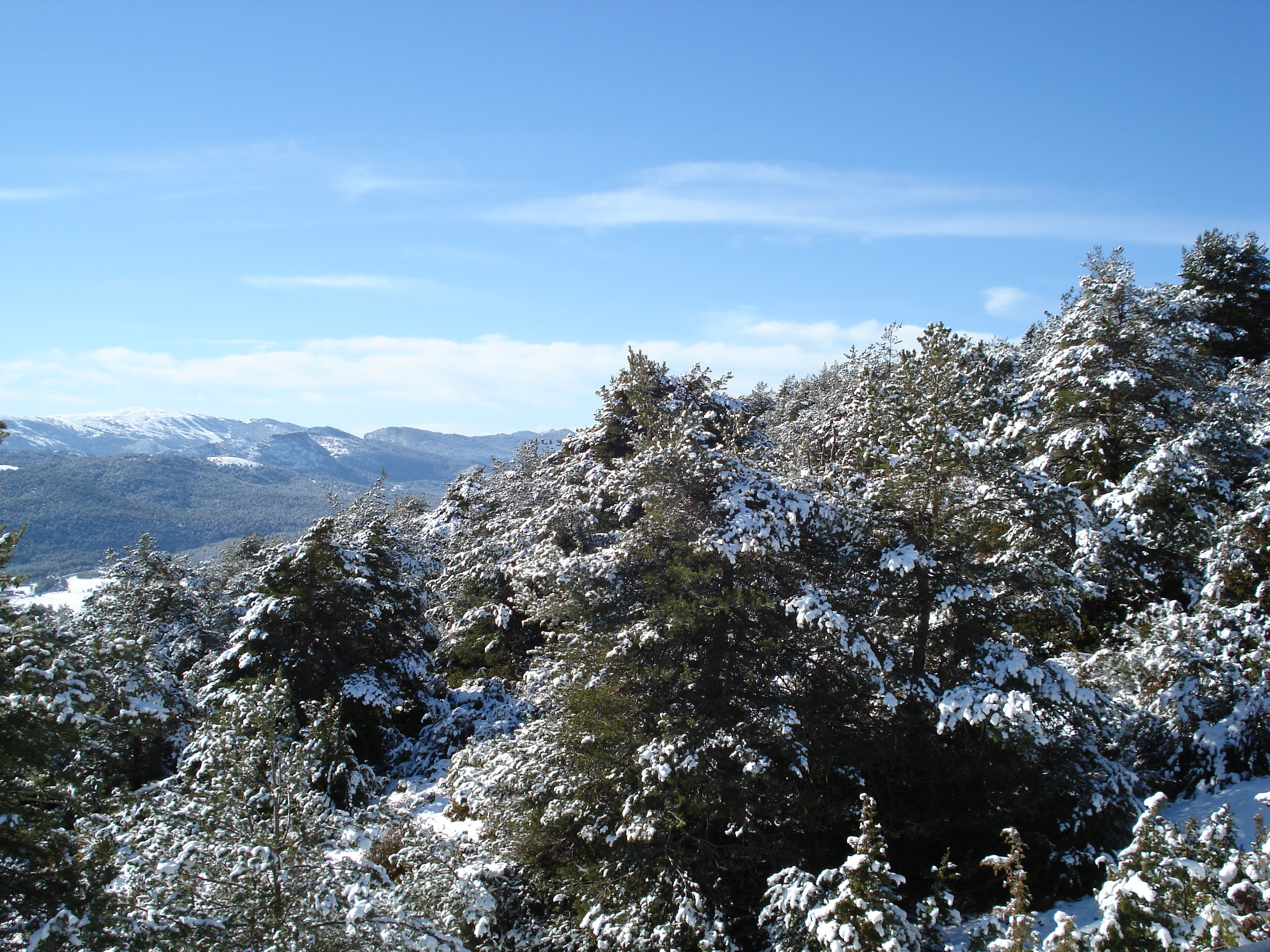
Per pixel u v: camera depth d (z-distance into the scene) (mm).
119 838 7914
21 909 6848
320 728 11586
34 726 7121
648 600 12789
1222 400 20031
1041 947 8367
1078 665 15531
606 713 12250
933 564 11633
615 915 10742
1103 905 6352
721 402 22812
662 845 11617
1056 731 11469
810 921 7648
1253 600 13789
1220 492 17547
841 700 12078
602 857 12031
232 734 8695
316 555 21641
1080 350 20203
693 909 10328
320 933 7828
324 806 9258
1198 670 12828
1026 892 7109
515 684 22938
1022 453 12672
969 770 11500
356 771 11945
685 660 12367
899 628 12602
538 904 12648
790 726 11320
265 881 7824
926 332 12922
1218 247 33219
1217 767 11711
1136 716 13266
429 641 29781
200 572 37531
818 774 12203
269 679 20016
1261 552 14031
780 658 12664
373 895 8328
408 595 24250
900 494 12609
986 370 18672
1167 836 6617
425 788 18656
